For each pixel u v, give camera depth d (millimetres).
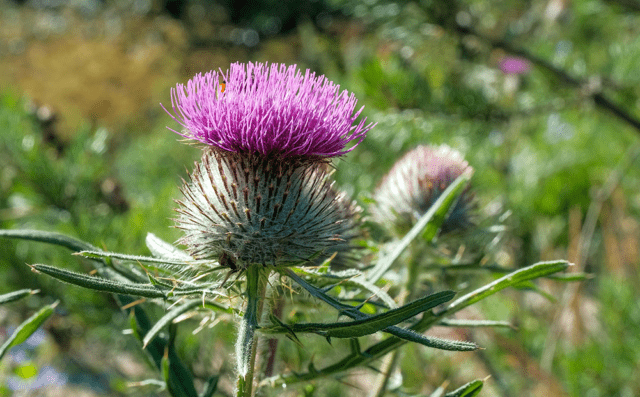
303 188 289
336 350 360
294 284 290
